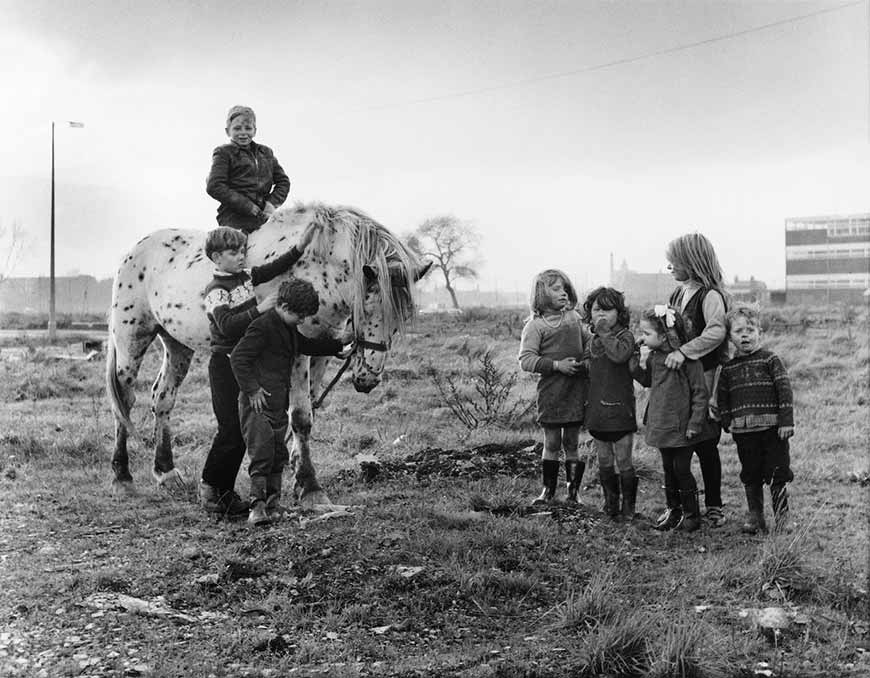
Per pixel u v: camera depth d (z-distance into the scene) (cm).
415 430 980
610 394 581
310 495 637
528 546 506
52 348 2134
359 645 379
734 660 370
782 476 548
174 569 474
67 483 745
